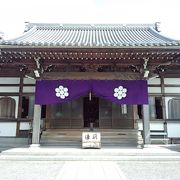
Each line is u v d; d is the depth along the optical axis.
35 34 14.75
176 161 8.43
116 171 6.95
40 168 7.42
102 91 10.16
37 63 9.87
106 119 12.27
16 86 12.15
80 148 9.90
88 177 6.26
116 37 14.22
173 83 12.21
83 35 14.99
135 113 12.17
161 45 8.72
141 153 8.80
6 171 7.03
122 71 10.57
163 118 11.89
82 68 10.56
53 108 12.38
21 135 11.76
